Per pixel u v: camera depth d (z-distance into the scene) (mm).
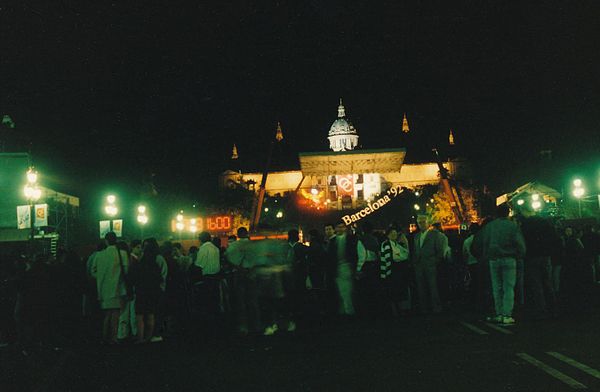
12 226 38250
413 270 17500
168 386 8109
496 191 86250
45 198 44031
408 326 13047
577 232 19703
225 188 90188
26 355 12867
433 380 7332
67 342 14219
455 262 19250
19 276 14234
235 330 14250
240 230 13484
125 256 13336
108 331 13461
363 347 10367
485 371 7672
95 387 8391
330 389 7195
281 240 13242
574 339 9891
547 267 13719
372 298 15594
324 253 15797
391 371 8062
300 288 15484
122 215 57500
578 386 6605
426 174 145250
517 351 8992
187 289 15914
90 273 15414
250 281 13180
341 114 159500
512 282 12344
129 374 9281
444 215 85688
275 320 13430
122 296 13188
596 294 19094
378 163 76562
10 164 38844
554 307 13688
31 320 13789
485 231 12625
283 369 8758
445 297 17172
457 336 10938
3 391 8617
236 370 8953
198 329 14680
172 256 15164
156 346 12594
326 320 15438
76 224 49312
